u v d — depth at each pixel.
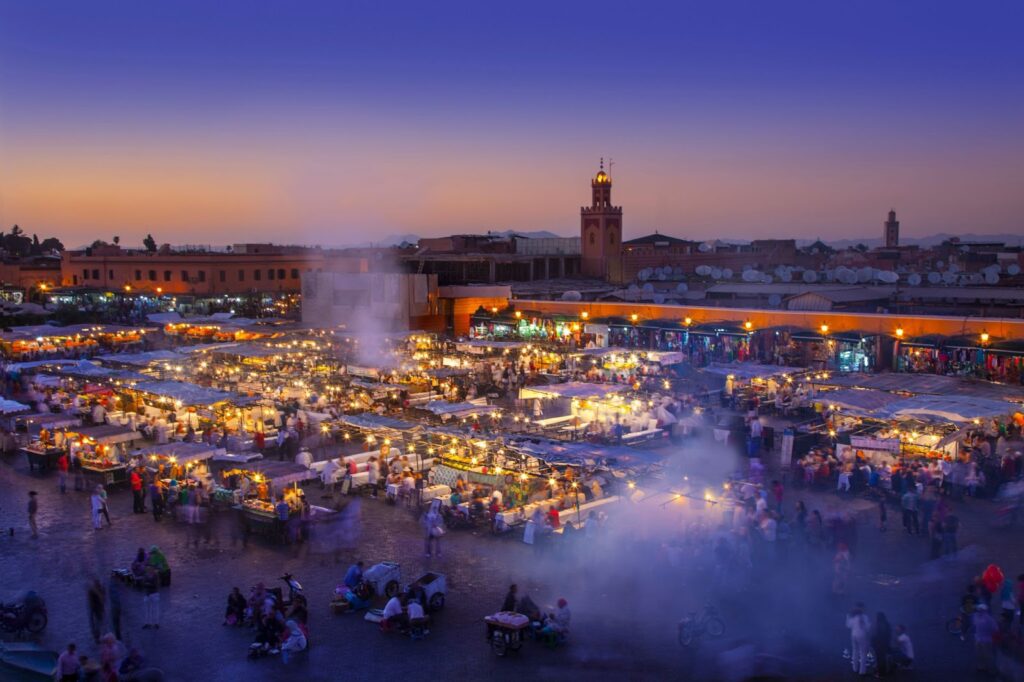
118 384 38.75
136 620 19.47
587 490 26.48
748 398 39.88
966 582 20.84
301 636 17.70
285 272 102.31
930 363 43.56
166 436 34.38
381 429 31.62
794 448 31.36
